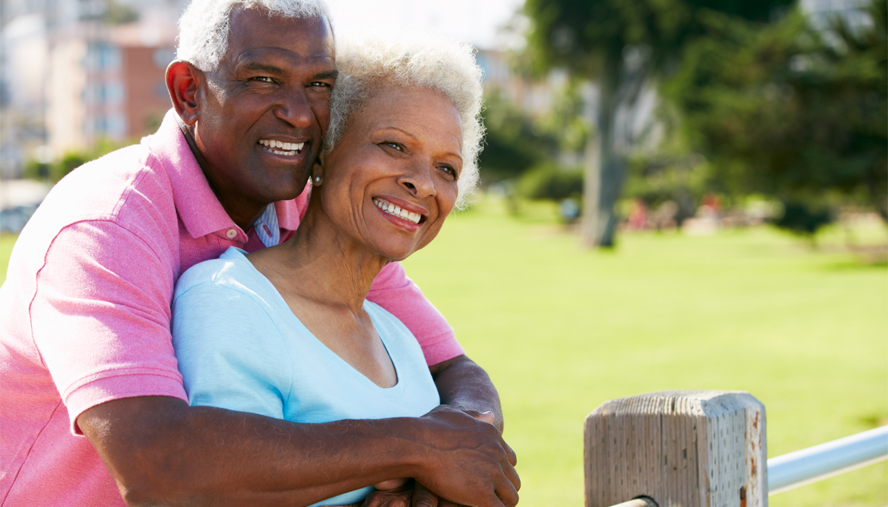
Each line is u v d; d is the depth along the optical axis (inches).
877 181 890.7
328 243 51.3
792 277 663.8
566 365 307.7
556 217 2098.9
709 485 48.0
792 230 1036.5
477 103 54.6
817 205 975.6
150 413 38.4
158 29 2775.6
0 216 1471.5
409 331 60.4
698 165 1478.8
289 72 49.8
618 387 267.3
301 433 40.0
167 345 41.4
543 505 154.9
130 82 2669.8
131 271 42.1
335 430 41.3
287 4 50.1
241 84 50.4
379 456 41.6
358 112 50.3
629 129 1152.8
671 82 1019.9
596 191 1127.6
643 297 544.1
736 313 456.4
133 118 2682.1
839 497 163.5
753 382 274.2
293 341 45.4
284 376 44.4
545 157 2231.8
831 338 365.1
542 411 233.9
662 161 1728.6
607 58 1082.7
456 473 44.0
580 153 2303.2
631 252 1026.7
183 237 51.0
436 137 49.7
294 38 49.9
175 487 37.6
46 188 1990.7
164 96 2701.8
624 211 1750.7
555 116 2190.0
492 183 2600.9
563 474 174.7
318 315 49.7
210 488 37.8
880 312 445.7
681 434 49.1
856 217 1462.8
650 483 50.7
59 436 45.3
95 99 2659.9
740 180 978.1
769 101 913.5
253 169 51.1
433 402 55.8
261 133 50.7
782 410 233.1
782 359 316.8
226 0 50.9
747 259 879.1
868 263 783.1
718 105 933.2
